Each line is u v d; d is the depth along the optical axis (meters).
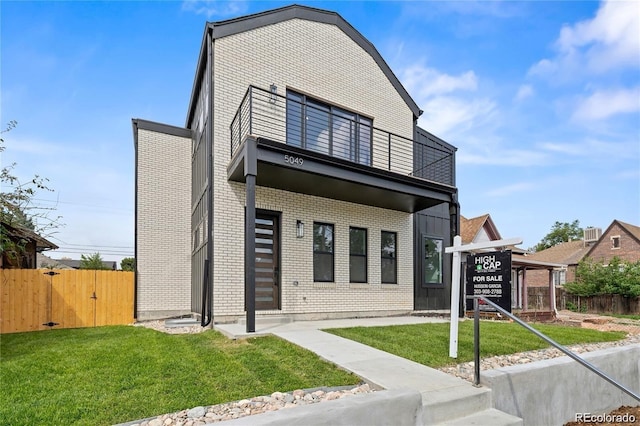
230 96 8.87
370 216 10.98
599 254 31.27
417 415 3.51
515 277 23.45
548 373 4.92
